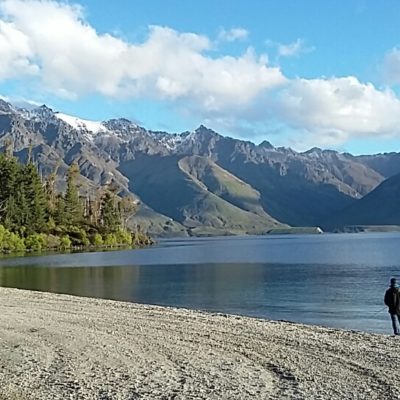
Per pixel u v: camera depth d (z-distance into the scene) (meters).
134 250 149.12
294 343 19.34
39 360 17.36
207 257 116.31
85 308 29.36
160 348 18.86
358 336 20.72
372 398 12.62
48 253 126.44
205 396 13.18
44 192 150.00
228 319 25.31
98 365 16.58
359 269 81.00
